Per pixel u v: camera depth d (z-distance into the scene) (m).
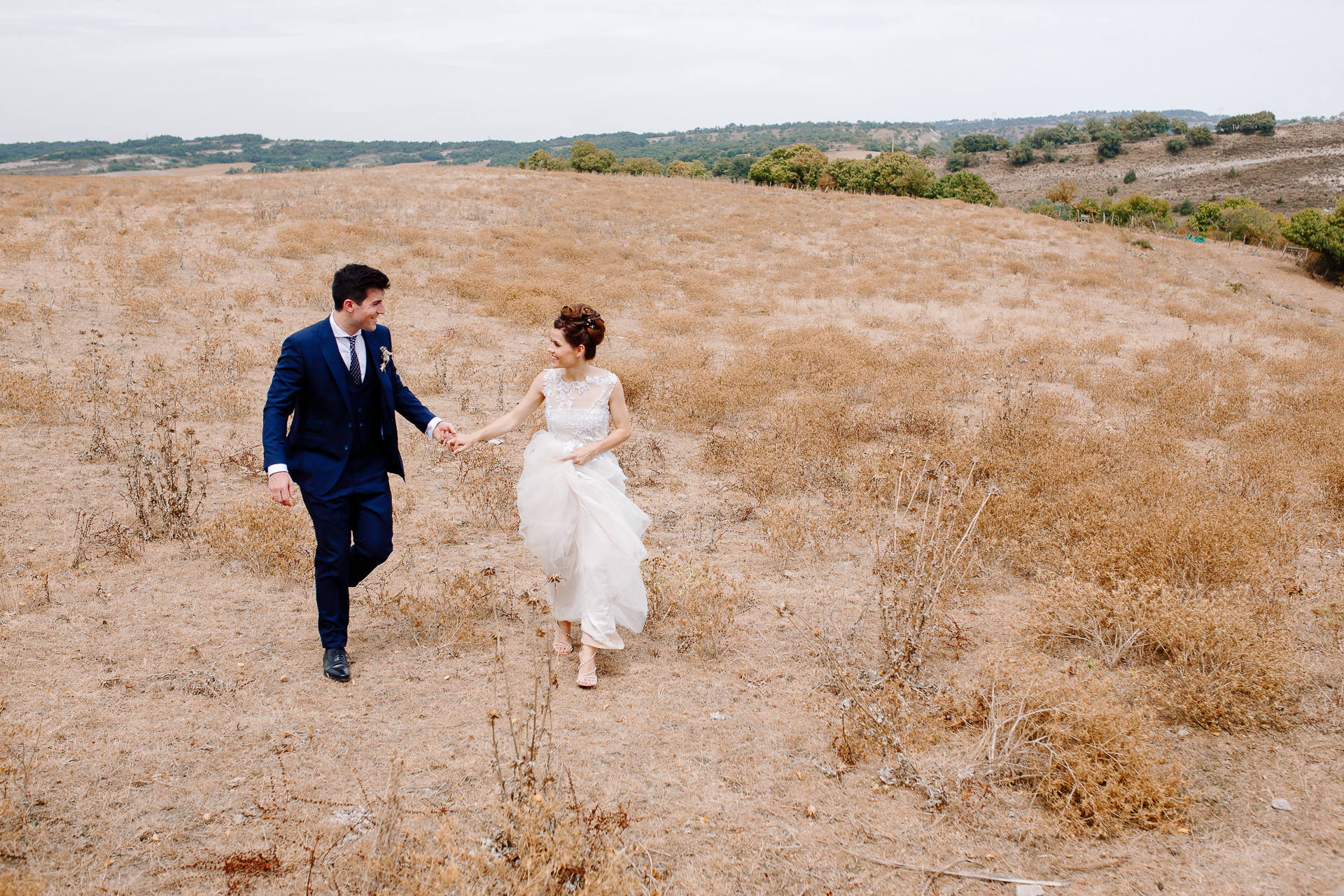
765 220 26.52
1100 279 20.92
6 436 6.67
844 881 2.56
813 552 5.41
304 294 13.04
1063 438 7.61
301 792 2.88
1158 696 3.55
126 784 2.87
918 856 2.68
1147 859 2.66
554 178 33.31
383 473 3.84
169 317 11.45
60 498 5.56
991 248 24.72
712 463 7.13
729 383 9.56
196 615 4.18
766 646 4.12
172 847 2.59
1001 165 151.75
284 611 4.28
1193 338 14.68
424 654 3.91
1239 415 9.51
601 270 17.94
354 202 23.61
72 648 3.77
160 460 5.73
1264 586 4.48
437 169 36.34
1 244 14.46
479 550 5.23
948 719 3.44
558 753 3.17
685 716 3.47
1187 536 4.63
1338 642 4.12
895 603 3.87
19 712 3.25
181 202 22.39
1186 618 3.79
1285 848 2.69
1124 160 141.62
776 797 2.96
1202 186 119.31
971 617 4.50
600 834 2.58
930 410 8.53
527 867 2.29
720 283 18.06
